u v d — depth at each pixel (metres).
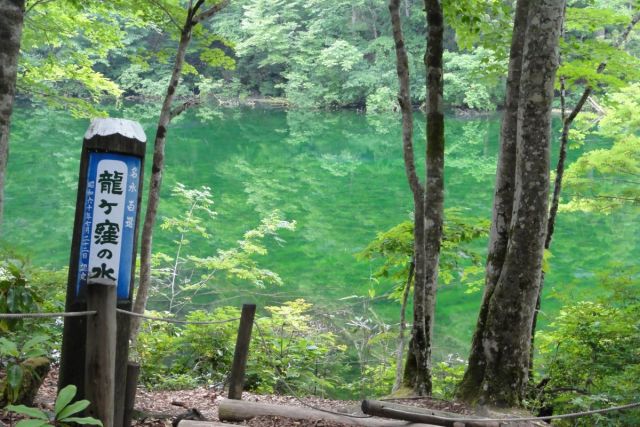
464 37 8.42
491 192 20.89
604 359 6.44
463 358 9.73
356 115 38.88
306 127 34.81
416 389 6.38
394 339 10.02
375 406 4.55
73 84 24.72
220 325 7.65
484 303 6.35
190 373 7.29
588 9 8.60
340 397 7.93
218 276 12.59
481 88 34.78
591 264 14.26
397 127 35.09
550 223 8.66
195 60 41.25
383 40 37.50
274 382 7.32
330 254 14.85
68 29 10.17
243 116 37.72
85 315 3.60
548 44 5.55
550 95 5.64
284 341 8.15
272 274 10.18
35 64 11.12
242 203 19.11
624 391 5.96
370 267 13.70
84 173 3.62
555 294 7.77
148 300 10.56
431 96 6.38
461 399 6.04
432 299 6.56
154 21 8.34
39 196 17.92
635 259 14.54
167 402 5.91
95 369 3.49
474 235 7.80
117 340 3.73
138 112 35.94
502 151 6.55
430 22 6.27
